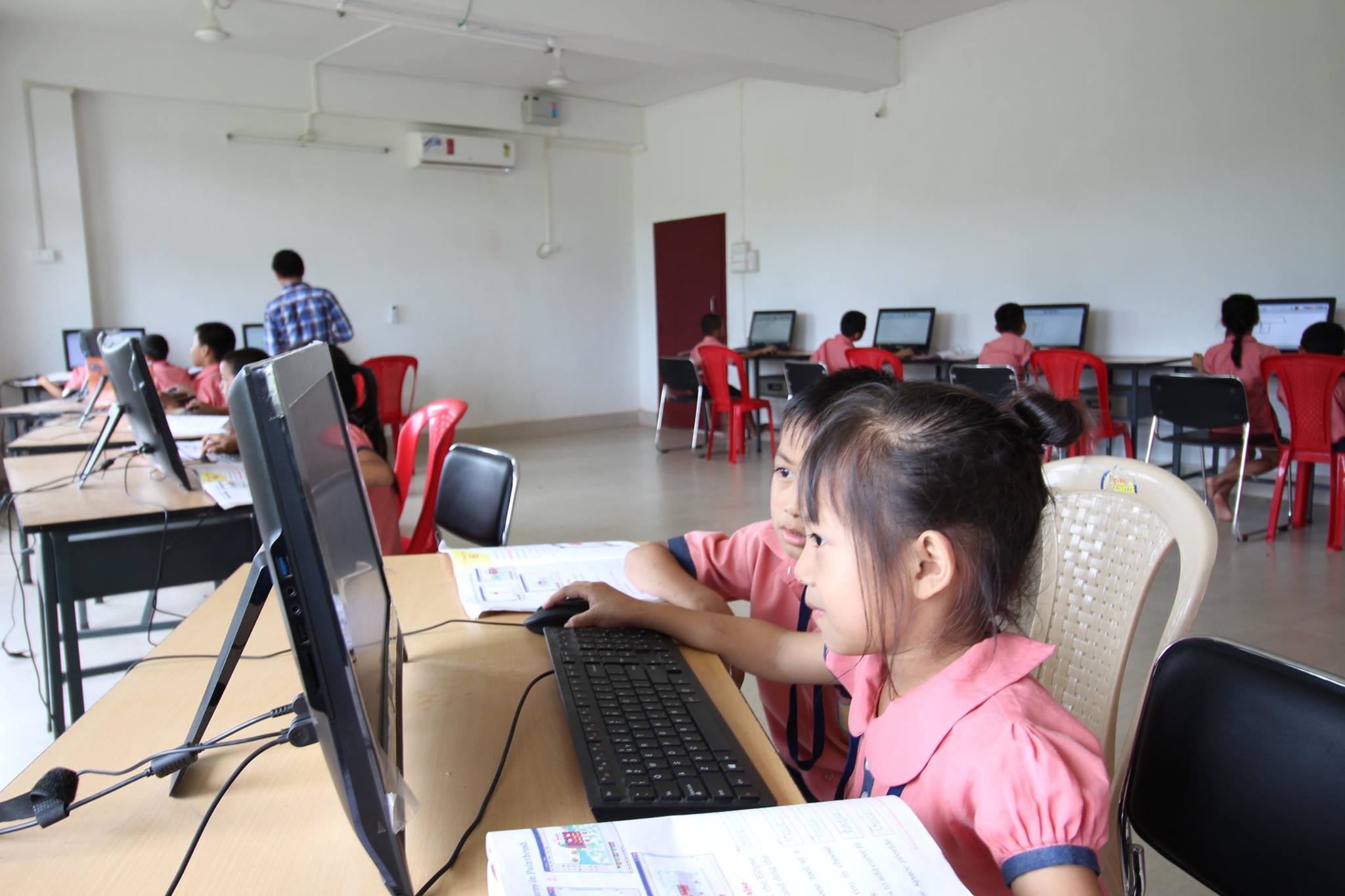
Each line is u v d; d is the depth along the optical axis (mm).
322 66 6555
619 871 566
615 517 4664
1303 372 3758
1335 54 4227
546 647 1124
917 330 6062
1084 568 1225
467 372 7672
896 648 697
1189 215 4812
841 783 943
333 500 693
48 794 750
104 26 5602
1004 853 619
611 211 8375
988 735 663
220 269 6426
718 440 7348
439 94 7074
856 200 6539
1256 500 4750
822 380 966
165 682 1051
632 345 8648
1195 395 4070
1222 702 783
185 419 3477
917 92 6020
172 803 792
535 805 778
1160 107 4867
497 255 7730
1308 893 701
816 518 694
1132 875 869
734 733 896
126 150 6020
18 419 4750
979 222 5777
